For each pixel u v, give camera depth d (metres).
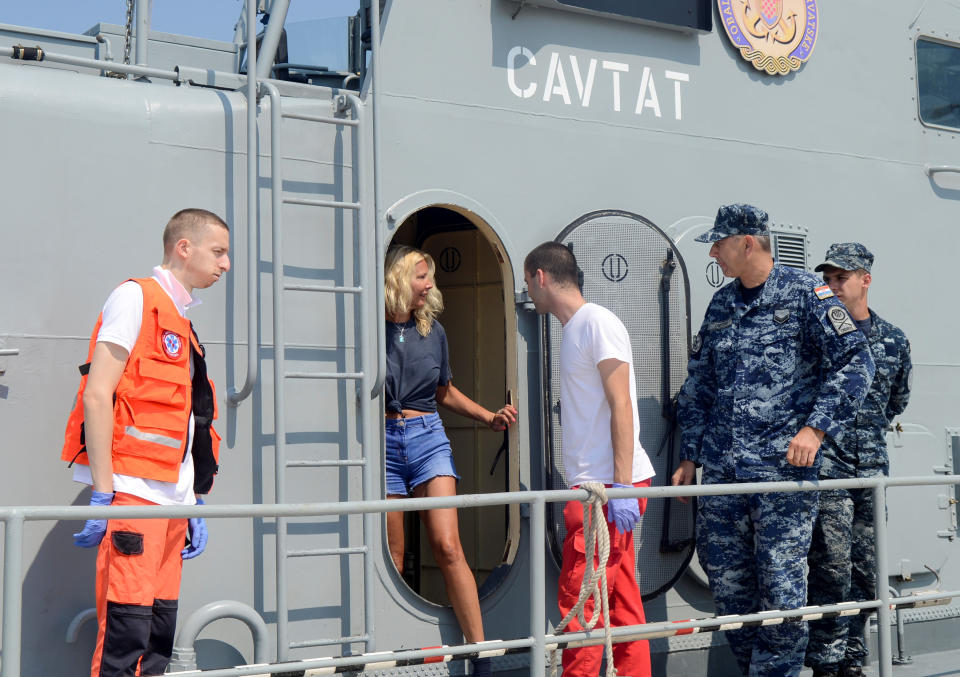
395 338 4.18
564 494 3.27
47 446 3.52
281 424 3.72
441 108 4.24
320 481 3.91
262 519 3.81
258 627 3.69
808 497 4.06
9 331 3.49
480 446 4.98
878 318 4.79
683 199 4.77
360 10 4.46
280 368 3.72
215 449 3.55
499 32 4.39
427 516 4.11
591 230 4.46
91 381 3.11
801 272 4.14
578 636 3.33
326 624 3.88
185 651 3.56
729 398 4.15
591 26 4.62
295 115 3.86
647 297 4.57
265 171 3.93
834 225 5.18
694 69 4.86
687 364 4.61
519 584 4.28
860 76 5.36
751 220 4.12
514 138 4.38
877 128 5.38
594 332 3.79
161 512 2.64
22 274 3.53
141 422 3.20
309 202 3.86
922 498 5.25
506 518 4.83
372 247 4.04
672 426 4.58
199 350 3.43
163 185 3.76
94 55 5.43
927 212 5.49
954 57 5.74
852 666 4.67
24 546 3.48
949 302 5.51
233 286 3.84
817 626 4.46
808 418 3.90
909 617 5.16
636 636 3.44
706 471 4.23
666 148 4.75
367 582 3.84
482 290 5.02
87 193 3.64
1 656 2.55
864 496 4.73
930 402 5.39
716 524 4.22
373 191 4.05
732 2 4.95
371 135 4.08
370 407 3.99
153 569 3.20
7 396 3.47
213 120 3.87
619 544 3.80
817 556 4.48
